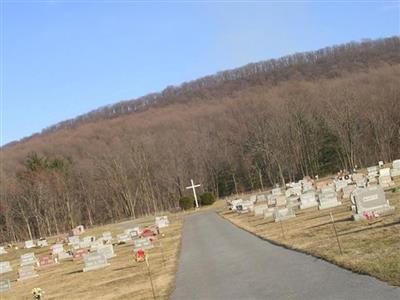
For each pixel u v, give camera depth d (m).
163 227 54.00
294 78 168.38
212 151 110.75
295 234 23.48
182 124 142.25
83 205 105.44
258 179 105.94
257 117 114.06
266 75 187.25
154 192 106.38
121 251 35.88
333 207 32.91
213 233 35.06
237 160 108.94
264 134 102.75
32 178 95.38
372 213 22.70
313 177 94.81
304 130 98.12
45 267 37.91
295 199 42.06
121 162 105.06
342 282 11.84
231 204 61.09
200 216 62.09
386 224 19.25
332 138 94.88
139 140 122.44
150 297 15.78
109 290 19.34
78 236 63.94
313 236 21.14
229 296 13.41
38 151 139.00
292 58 189.88
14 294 25.78
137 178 104.81
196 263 21.58
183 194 104.31
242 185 108.12
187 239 34.75
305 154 98.12
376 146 93.75
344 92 100.88
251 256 19.83
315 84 135.50
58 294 21.61
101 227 80.25
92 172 106.56
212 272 18.12
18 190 95.94
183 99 197.25
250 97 141.88
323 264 14.58
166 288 16.84
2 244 89.62
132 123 156.75
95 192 105.50
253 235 27.86
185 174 106.69
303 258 16.44
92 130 156.25
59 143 144.25
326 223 24.72
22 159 134.50
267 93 142.25
